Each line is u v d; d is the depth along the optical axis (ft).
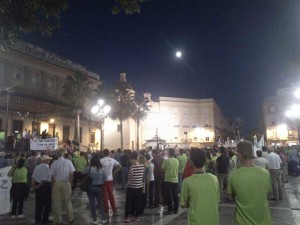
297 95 78.07
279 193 42.27
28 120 123.75
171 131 255.91
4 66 125.90
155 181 40.14
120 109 164.25
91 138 166.09
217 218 14.56
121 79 206.18
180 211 36.45
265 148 44.68
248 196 13.65
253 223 13.48
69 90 130.41
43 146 58.34
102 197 31.01
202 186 14.66
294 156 78.74
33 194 54.54
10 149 74.28
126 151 60.95
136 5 23.40
